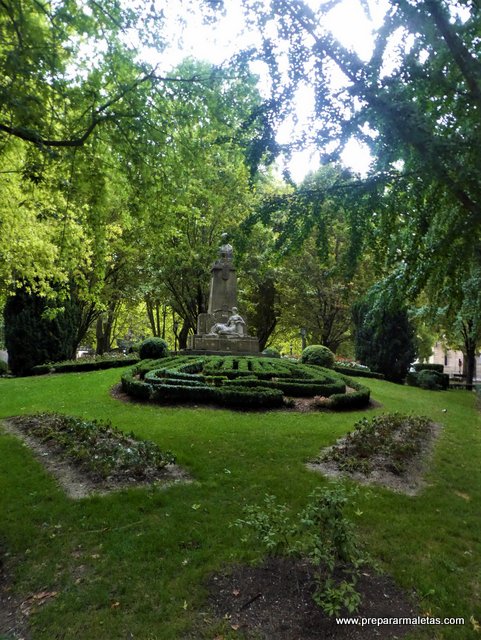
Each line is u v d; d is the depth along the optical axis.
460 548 4.45
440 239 5.49
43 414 9.85
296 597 3.45
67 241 9.91
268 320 30.05
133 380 11.85
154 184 8.45
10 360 19.30
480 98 4.53
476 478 6.77
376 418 9.59
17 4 6.18
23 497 5.45
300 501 5.43
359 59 4.43
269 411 10.70
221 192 18.75
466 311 10.06
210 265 22.00
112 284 24.94
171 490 5.64
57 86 6.90
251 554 4.08
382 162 5.06
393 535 4.61
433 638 3.09
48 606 3.42
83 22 6.89
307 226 5.82
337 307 26.08
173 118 8.20
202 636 3.06
